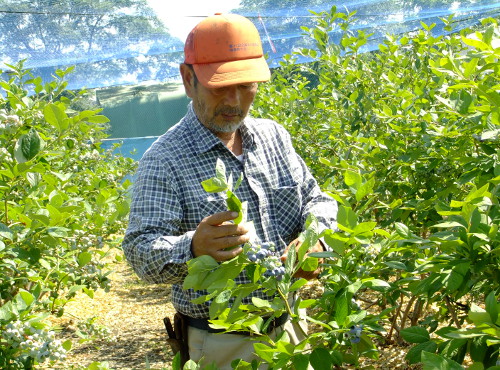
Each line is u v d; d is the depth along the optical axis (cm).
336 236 182
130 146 1177
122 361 547
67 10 612
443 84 350
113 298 766
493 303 146
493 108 222
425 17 845
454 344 175
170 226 230
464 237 178
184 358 248
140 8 648
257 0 741
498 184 201
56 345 224
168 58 782
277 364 173
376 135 460
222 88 230
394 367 406
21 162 247
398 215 317
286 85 690
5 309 229
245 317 186
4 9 586
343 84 534
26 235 251
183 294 242
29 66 671
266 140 254
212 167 241
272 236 247
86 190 412
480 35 213
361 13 800
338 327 178
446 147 313
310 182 264
